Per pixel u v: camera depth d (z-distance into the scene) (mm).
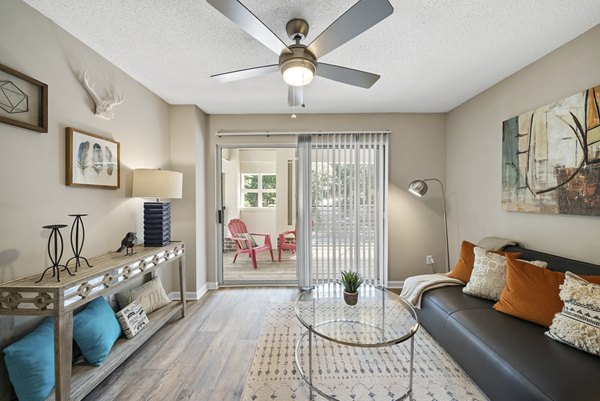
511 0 1520
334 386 1688
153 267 2199
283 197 5996
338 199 3531
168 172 2443
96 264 1790
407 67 2309
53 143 1705
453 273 2508
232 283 3680
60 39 1753
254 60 2186
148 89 2758
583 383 1127
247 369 1870
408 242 3572
